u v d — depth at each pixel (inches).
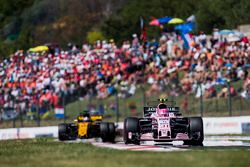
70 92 6023.6
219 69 5265.8
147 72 5861.2
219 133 4503.0
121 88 5689.0
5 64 6643.7
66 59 6397.6
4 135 5393.7
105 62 6161.4
